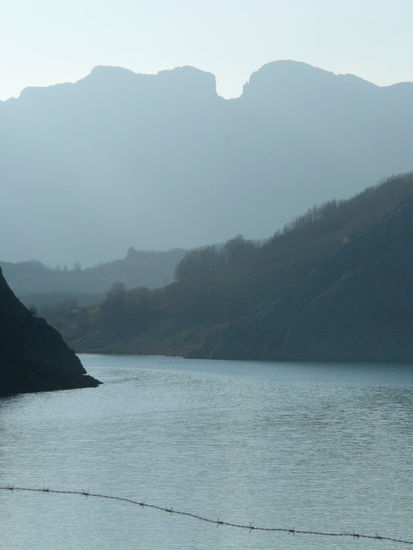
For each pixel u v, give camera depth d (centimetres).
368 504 4956
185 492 5234
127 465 6062
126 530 4422
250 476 5703
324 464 6156
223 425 8400
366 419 9038
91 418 8919
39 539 4244
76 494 5169
